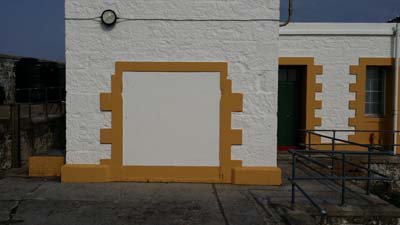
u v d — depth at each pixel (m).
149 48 8.45
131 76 8.45
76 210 6.74
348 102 12.77
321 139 12.73
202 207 6.95
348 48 12.72
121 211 6.71
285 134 13.46
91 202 7.16
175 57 8.45
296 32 12.60
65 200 7.26
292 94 13.45
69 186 8.14
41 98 18.58
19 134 10.95
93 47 8.43
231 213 6.68
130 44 8.44
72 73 8.44
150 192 7.79
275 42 8.45
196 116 8.48
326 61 12.72
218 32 8.44
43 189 7.92
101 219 6.35
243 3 8.43
